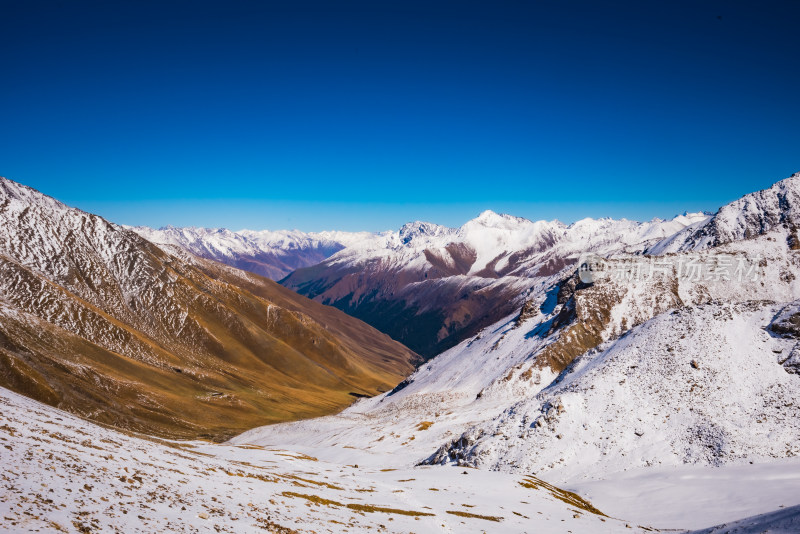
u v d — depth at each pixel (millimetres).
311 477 51875
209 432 185750
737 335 96750
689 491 60875
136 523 19609
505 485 59375
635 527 49562
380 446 132875
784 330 93875
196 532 20906
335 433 163250
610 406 87312
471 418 141375
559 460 79438
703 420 79562
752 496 55562
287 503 33125
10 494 17969
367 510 38688
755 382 85562
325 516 32344
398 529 34250
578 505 57406
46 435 30234
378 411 197125
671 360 94688
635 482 67188
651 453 76062
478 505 48312
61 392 165625
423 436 133125
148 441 51594
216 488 31484
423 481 60469
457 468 72188
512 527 41750
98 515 19016
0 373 157500
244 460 62406
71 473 23531
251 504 29609
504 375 175125
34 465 22719
